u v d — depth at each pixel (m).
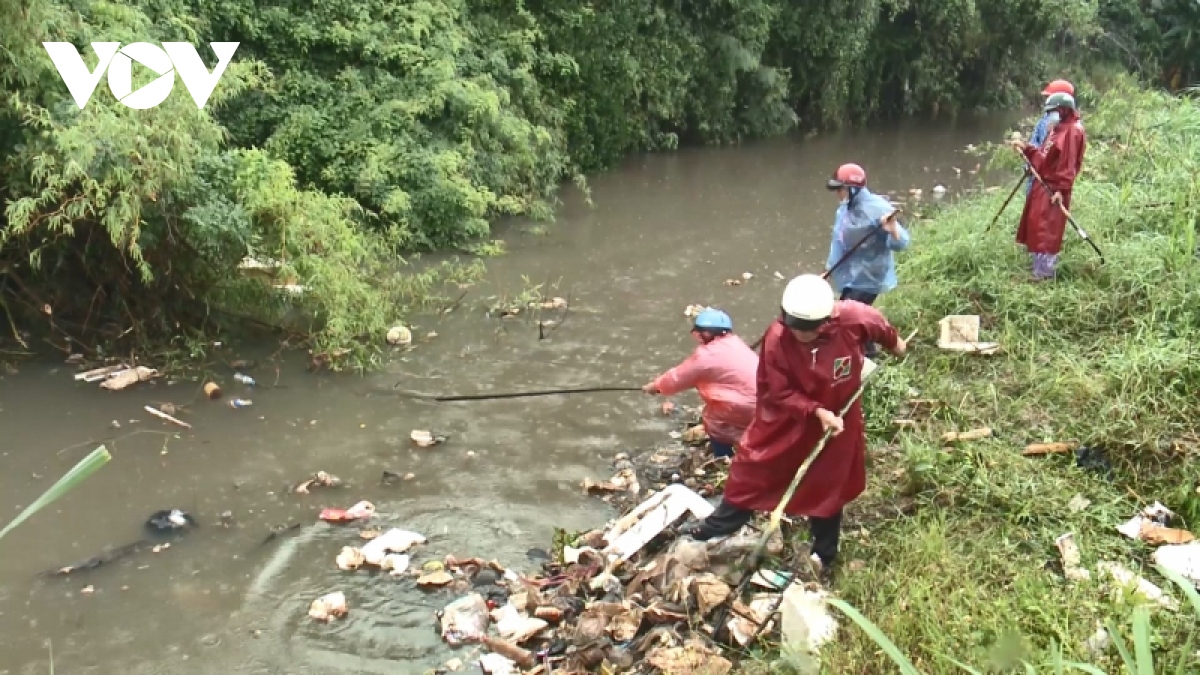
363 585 4.65
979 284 7.34
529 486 5.61
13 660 4.06
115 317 7.49
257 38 10.84
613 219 12.27
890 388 5.93
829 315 3.94
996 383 6.02
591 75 15.21
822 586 4.28
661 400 6.79
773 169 16.34
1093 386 5.57
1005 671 3.40
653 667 3.81
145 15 8.64
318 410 6.52
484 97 11.40
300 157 10.45
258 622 4.36
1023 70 26.12
